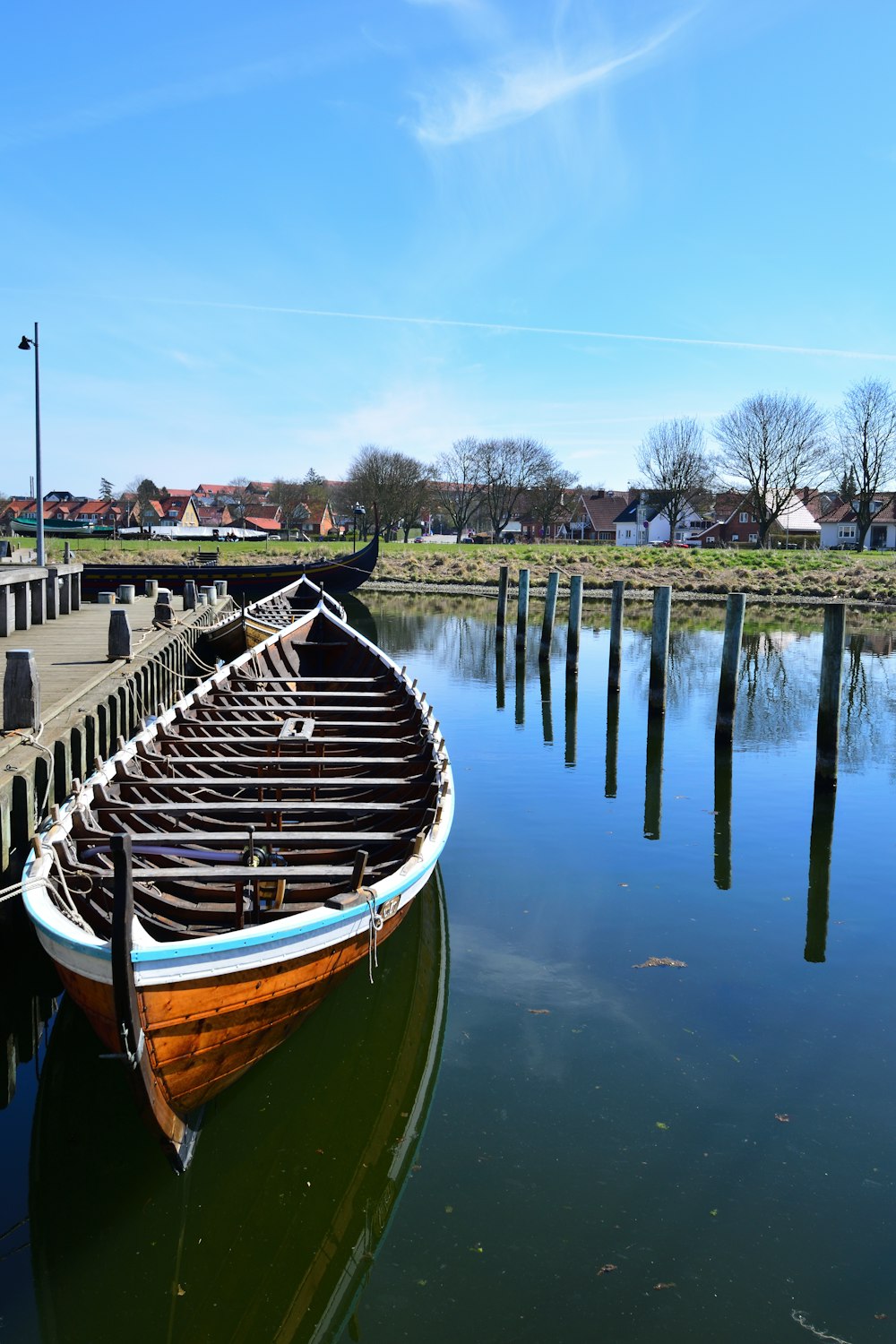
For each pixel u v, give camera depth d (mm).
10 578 17094
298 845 7820
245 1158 5699
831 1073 6625
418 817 8273
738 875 10555
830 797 13812
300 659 17703
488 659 29016
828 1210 5289
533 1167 5613
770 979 8023
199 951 4961
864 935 8992
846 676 25844
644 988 7836
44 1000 7773
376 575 61906
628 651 30828
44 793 8734
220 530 107500
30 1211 5266
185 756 9695
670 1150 5777
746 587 55250
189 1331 4523
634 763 15914
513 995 7676
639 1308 4605
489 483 98312
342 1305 4605
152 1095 4969
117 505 113250
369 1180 5488
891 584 54812
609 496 115125
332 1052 6855
